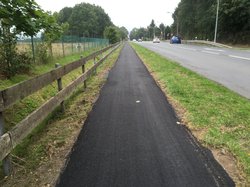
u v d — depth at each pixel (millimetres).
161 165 3965
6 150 3514
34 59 10852
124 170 3838
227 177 3619
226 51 27688
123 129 5406
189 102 7137
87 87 9648
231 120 5656
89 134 5168
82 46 25422
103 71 14008
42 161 4137
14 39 8367
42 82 5207
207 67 14484
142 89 9227
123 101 7602
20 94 4223
